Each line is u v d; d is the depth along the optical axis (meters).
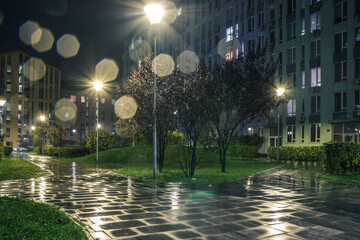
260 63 16.45
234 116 16.95
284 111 36.00
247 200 8.34
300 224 5.82
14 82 104.94
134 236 4.98
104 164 23.03
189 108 14.09
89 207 7.23
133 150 26.73
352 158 14.36
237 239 4.91
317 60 32.22
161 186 11.19
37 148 47.12
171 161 21.67
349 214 6.66
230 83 15.78
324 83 31.27
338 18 30.22
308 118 32.84
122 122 16.44
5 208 6.15
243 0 44.09
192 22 55.12
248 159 32.22
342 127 29.28
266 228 5.55
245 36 43.25
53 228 4.89
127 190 10.09
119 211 6.82
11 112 103.75
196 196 8.97
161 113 14.17
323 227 5.62
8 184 11.30
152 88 15.28
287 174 16.20
